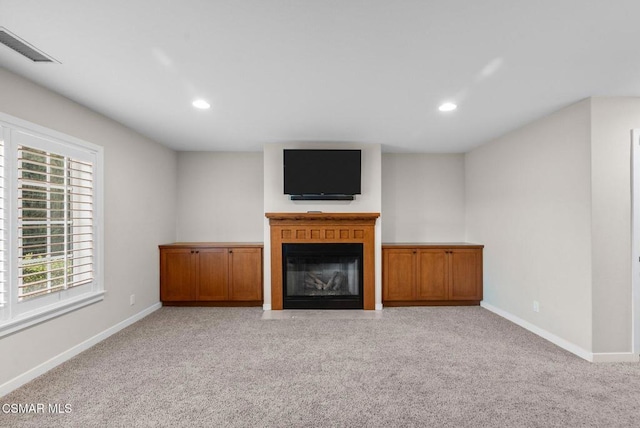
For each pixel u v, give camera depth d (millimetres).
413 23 1841
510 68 2400
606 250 2943
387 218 5383
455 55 2209
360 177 4637
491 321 4109
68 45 2066
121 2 1642
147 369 2777
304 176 4629
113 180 3666
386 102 3100
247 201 5371
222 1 1638
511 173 4129
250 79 2588
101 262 3426
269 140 4590
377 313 4469
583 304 3027
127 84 2678
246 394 2385
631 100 2947
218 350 3195
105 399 2312
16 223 2492
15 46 2076
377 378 2625
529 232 3779
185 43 2051
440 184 5387
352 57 2238
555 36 1970
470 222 5230
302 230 4648
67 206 2955
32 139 2639
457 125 3855
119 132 3775
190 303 4824
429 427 2006
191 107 3227
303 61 2295
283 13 1744
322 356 3057
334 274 4848
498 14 1756
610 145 2939
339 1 1648
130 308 4004
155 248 4625
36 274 2625
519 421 2064
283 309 4637
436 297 4793
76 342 3092
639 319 2943
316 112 3383
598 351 2939
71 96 2932
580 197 3059
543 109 3289
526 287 3834
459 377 2639
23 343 2531
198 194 5332
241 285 4758
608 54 2189
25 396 2348
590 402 2277
